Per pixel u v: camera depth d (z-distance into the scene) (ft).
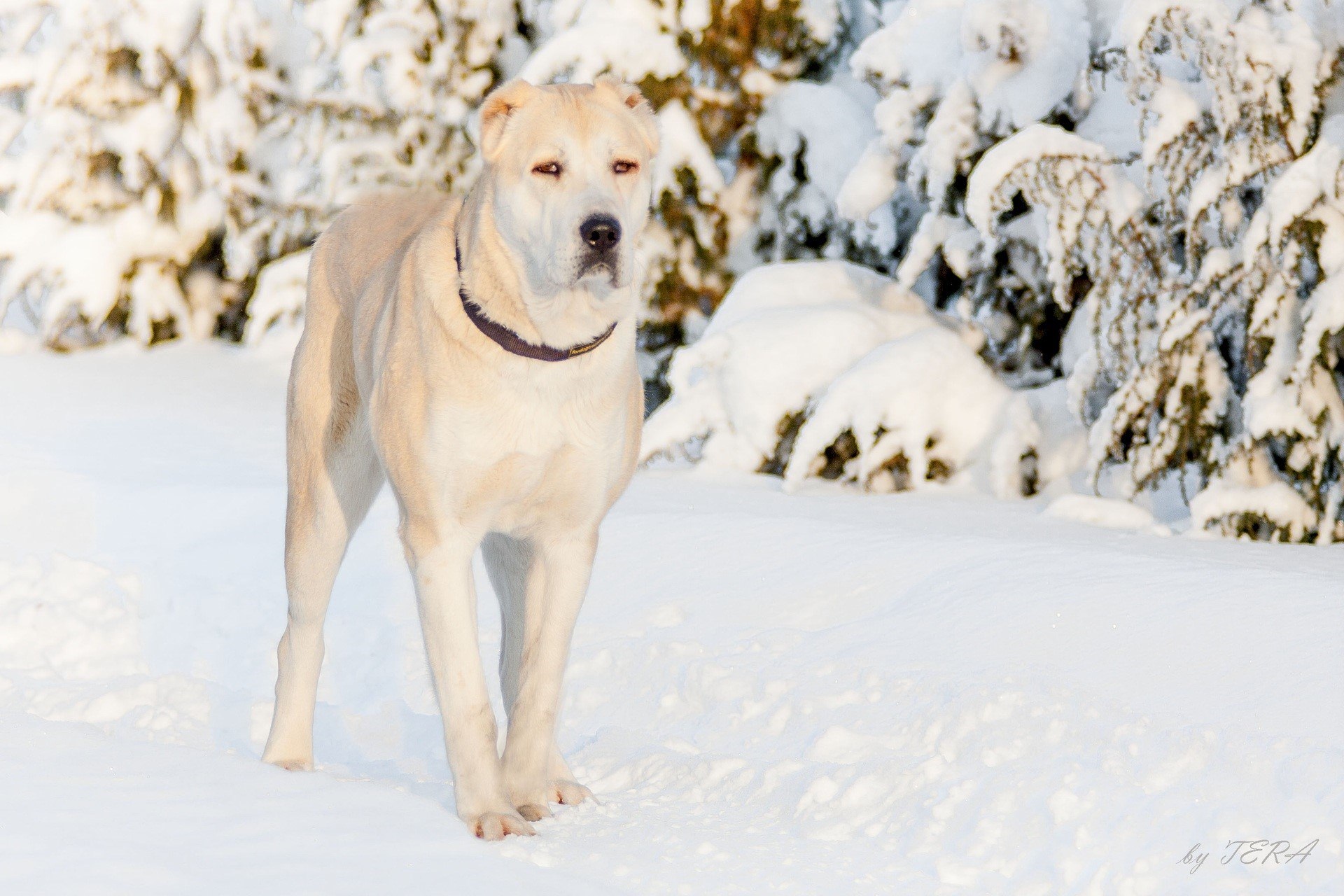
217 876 9.69
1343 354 26.76
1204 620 16.43
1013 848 11.87
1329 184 25.45
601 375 12.64
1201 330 27.50
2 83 50.67
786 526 23.02
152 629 21.62
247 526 25.88
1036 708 14.30
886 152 35.12
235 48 49.44
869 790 13.14
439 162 48.60
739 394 31.73
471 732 12.26
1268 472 26.81
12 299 50.01
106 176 50.98
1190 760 12.73
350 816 11.50
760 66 41.98
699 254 41.78
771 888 11.12
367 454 14.49
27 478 28.55
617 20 40.27
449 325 12.37
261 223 51.03
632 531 23.76
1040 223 30.32
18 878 9.24
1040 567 19.26
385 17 47.57
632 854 11.79
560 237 11.93
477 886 10.12
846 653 17.31
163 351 49.85
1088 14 31.78
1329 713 13.67
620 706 17.19
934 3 35.45
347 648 20.22
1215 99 26.61
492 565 14.48
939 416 30.25
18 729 13.07
